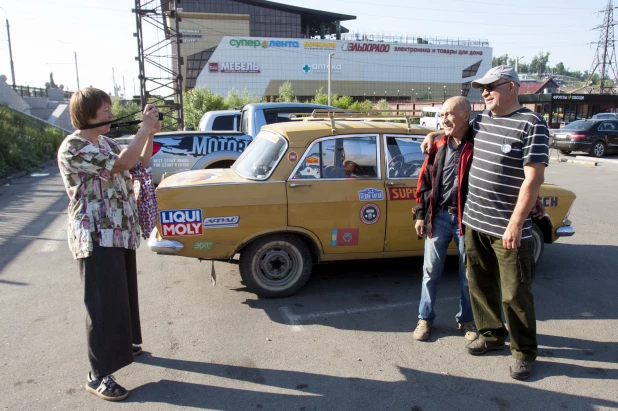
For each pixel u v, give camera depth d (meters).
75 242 3.14
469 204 3.60
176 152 8.04
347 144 4.92
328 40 74.56
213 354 3.84
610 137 18.98
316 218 4.76
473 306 3.84
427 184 4.04
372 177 4.94
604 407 3.15
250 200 4.61
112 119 3.21
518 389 3.36
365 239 4.93
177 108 26.73
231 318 4.48
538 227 5.44
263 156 4.95
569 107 30.88
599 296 5.01
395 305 4.78
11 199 10.87
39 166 17.42
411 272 5.70
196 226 4.55
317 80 75.44
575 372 3.56
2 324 4.36
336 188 4.80
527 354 3.50
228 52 71.06
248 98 44.12
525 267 3.37
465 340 4.07
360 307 4.73
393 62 78.50
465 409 3.15
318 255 4.90
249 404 3.21
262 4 74.56
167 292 5.12
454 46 80.94
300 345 3.98
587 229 7.85
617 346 3.94
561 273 5.72
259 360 3.75
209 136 8.20
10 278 5.56
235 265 5.98
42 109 42.22
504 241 3.26
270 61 72.69
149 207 3.57
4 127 18.81
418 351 3.89
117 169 3.08
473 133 3.64
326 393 3.32
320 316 4.53
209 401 3.24
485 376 3.53
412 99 80.00
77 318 4.50
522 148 3.23
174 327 4.30
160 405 3.19
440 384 3.43
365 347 3.96
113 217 3.20
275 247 4.82
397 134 5.08
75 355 3.83
